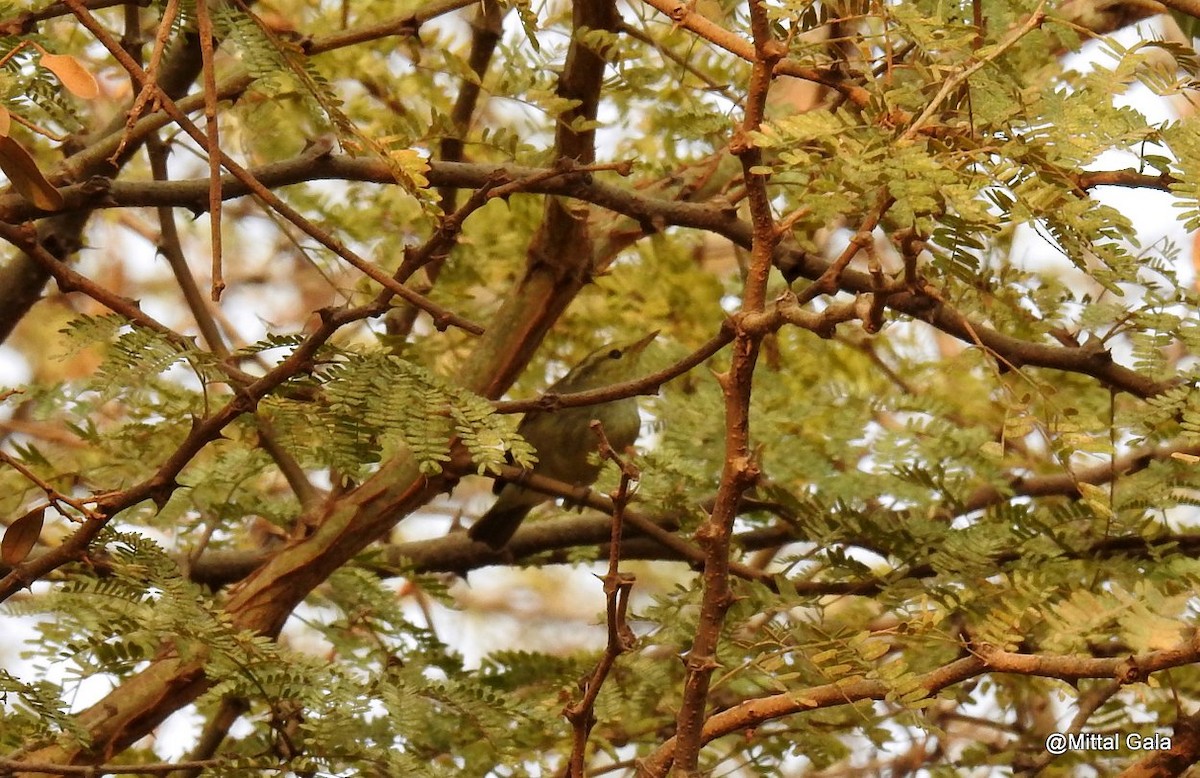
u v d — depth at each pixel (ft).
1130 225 12.30
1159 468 21.84
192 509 25.55
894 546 21.21
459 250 30.81
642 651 23.03
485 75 25.17
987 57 12.91
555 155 21.72
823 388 28.30
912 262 12.93
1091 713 21.65
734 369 14.03
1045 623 18.45
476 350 24.72
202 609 17.07
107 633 17.62
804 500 22.71
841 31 16.71
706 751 22.49
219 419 15.47
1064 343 21.63
